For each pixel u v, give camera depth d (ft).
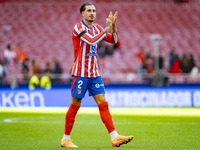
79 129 91.45
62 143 64.03
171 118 120.98
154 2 341.62
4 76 207.31
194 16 332.60
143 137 75.82
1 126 98.27
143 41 298.76
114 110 156.15
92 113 140.67
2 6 325.21
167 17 327.88
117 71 266.57
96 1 337.11
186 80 206.28
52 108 168.04
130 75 203.41
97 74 63.46
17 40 294.05
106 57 269.23
